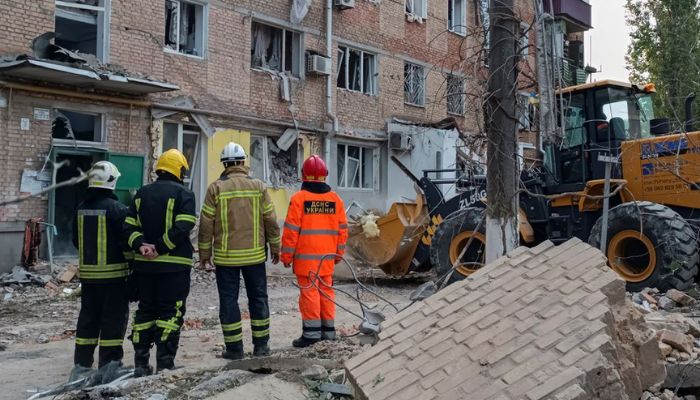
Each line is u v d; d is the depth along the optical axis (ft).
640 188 31.65
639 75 34.96
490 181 20.59
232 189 20.36
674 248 28.40
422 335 14.76
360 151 67.41
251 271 20.62
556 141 27.81
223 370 17.62
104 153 44.80
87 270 18.45
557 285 14.21
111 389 16.10
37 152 41.63
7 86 39.78
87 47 49.62
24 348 23.62
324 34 62.03
